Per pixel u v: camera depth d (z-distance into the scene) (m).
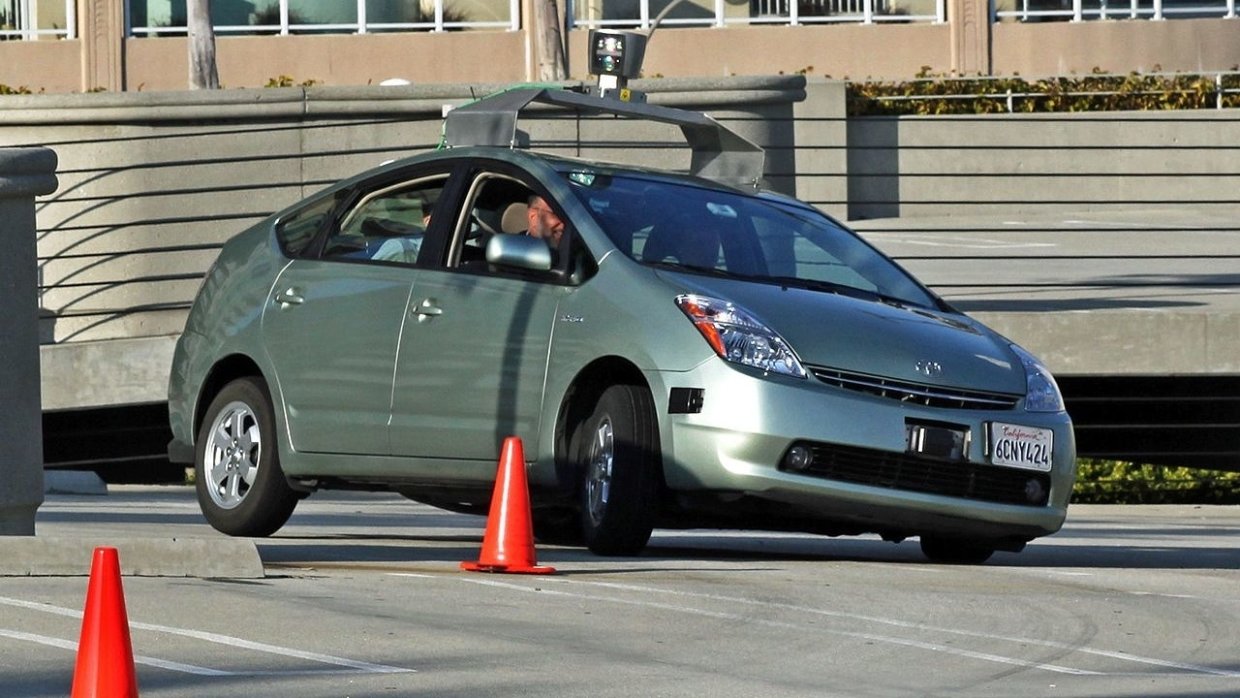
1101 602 19.42
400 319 23.45
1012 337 36.97
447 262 23.47
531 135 47.25
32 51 92.81
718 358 21.06
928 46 95.38
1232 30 96.19
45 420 42.31
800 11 95.25
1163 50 95.62
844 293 23.22
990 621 17.94
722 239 23.30
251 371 25.66
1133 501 41.88
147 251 40.50
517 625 16.75
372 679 14.05
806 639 16.59
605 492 21.61
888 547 27.95
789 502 21.00
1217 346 36.66
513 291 22.61
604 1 94.31
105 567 11.95
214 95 46.41
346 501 36.22
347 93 46.44
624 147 42.94
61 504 32.41
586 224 22.59
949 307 24.39
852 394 21.27
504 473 20.56
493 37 93.56
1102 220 80.19
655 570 20.95
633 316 21.55
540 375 22.08
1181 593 20.36
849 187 83.31
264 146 46.69
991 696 14.32
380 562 21.81
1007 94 83.88
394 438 23.39
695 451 21.06
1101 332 36.78
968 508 21.75
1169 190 84.50
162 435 43.44
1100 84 85.56
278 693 13.42
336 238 24.84
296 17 93.06
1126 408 40.56
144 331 47.03
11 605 16.66
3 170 20.47
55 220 47.41
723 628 17.00
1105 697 14.36
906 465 21.42
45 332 47.41
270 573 19.50
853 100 83.38
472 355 22.69
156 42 93.06
